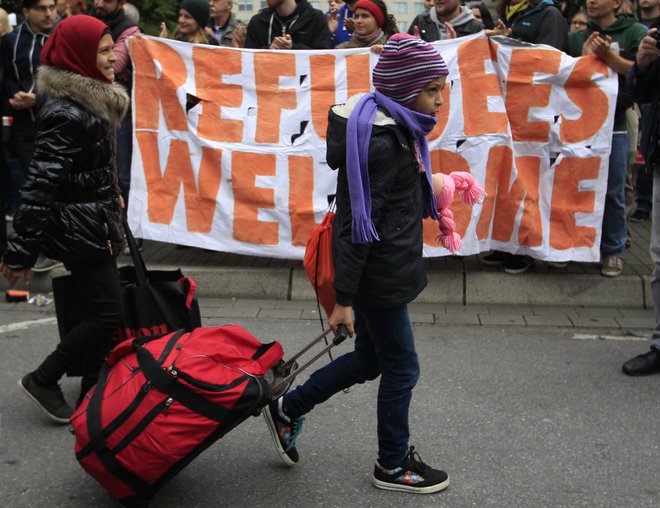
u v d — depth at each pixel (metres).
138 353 2.81
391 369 2.96
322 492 3.09
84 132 3.25
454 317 5.15
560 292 5.37
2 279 5.69
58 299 3.66
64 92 3.23
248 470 3.26
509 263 5.53
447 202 3.09
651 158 4.10
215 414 2.70
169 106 5.54
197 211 5.61
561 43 5.50
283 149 5.50
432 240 5.43
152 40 5.53
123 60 5.64
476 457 3.34
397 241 2.77
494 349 4.59
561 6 7.18
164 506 2.99
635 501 2.99
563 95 5.21
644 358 4.20
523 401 3.88
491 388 4.03
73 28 3.25
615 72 5.13
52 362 3.58
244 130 5.51
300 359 4.48
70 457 3.37
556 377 4.17
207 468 3.28
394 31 5.78
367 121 2.65
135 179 5.62
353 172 2.63
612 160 5.26
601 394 3.95
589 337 4.79
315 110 5.46
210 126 5.54
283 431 3.18
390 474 3.07
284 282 5.56
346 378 3.11
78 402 3.75
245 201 5.55
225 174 5.55
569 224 5.31
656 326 4.21
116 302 3.53
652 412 3.75
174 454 2.70
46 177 3.19
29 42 5.95
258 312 5.29
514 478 3.17
